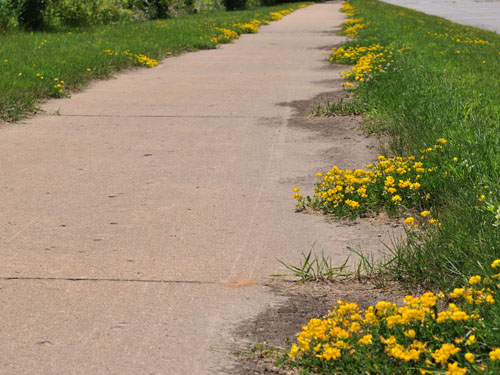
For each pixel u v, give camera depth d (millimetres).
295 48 18609
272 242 4770
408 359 2795
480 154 5992
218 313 3740
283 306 3826
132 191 5941
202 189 6008
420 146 6656
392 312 3230
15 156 7109
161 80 12664
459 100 8898
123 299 3895
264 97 10758
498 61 14656
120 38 18734
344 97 10578
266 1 55594
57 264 4375
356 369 2998
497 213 4355
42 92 10445
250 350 3332
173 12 33594
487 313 3289
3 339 3447
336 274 4203
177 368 3193
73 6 23609
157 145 7637
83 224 5113
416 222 5020
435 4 52656
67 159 7004
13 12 20391
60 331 3531
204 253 4566
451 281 3924
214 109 9773
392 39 18922
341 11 43625
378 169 5820
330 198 5297
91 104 10133
